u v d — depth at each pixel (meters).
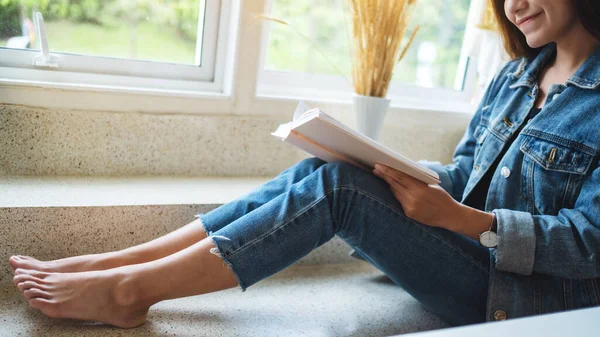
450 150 2.21
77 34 1.74
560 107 1.30
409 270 1.29
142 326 1.29
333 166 1.27
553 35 1.32
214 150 1.89
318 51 2.07
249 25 1.81
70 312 1.22
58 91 1.65
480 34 2.04
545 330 0.77
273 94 1.98
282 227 1.23
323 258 1.80
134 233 1.55
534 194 1.30
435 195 1.21
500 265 1.22
